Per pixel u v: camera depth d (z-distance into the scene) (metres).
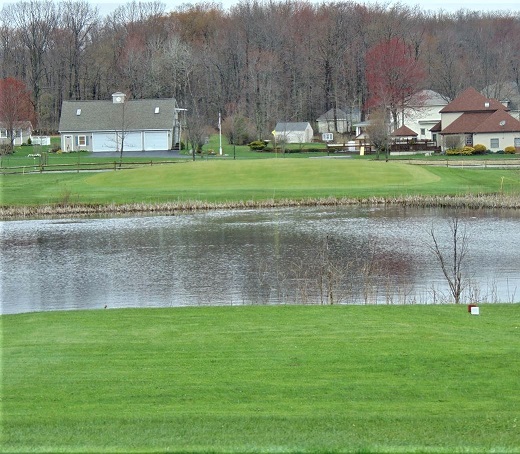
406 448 17.72
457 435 19.00
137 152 169.50
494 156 150.00
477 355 26.41
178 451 17.72
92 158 154.62
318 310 35.50
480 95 166.12
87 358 26.83
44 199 101.56
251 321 32.84
